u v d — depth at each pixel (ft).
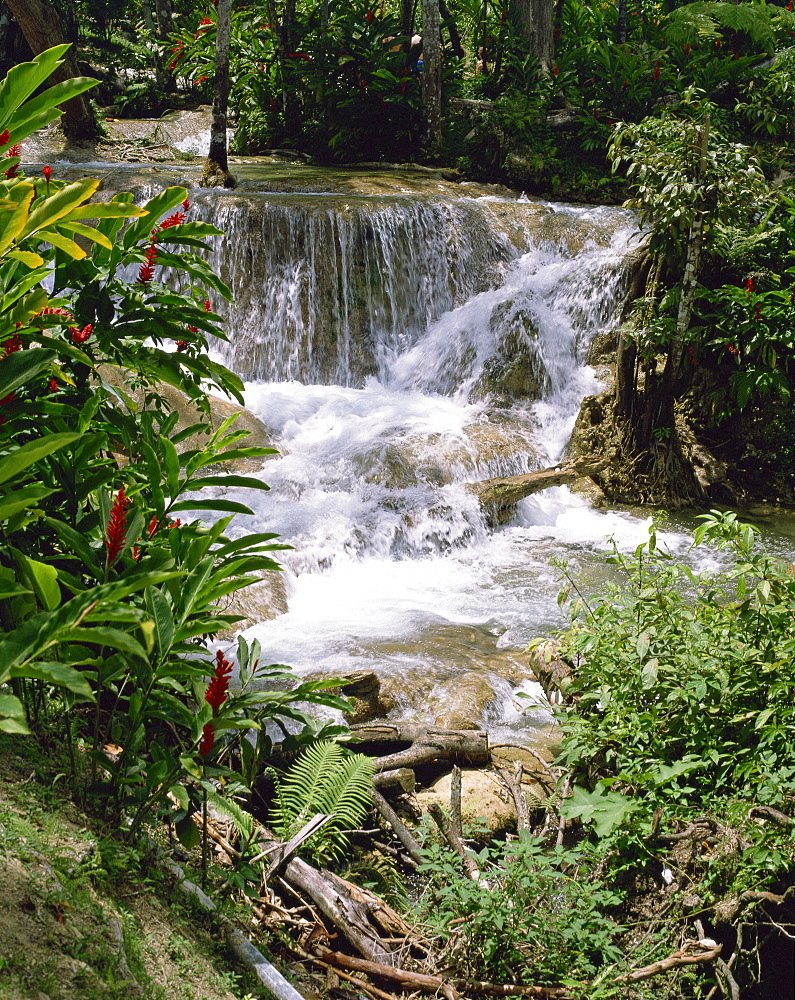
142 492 11.59
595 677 13.94
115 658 9.08
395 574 26.07
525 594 24.90
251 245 38.01
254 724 8.71
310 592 24.44
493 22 62.64
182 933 8.33
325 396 36.09
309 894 10.59
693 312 33.06
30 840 7.80
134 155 53.78
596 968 10.24
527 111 52.26
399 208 40.06
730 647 13.05
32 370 8.86
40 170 43.37
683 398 35.68
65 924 7.09
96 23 71.97
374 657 20.21
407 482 29.76
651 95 53.11
